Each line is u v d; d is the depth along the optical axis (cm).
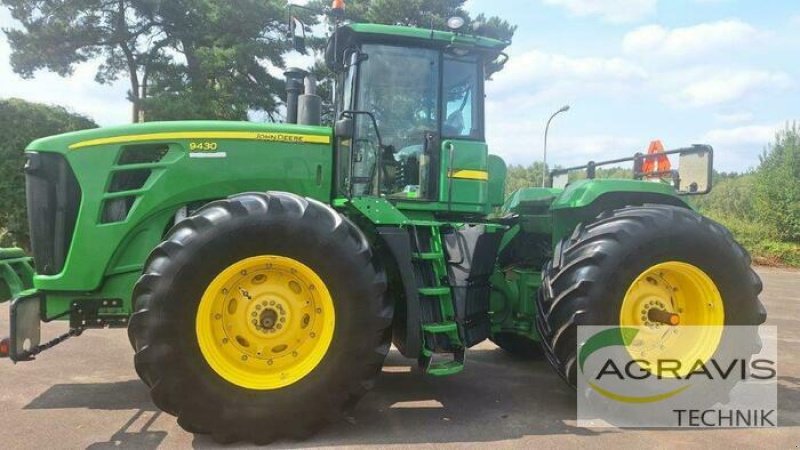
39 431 344
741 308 401
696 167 450
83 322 383
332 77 504
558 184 613
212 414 323
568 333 382
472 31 462
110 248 376
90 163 378
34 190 378
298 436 337
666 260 389
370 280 344
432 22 486
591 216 449
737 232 2142
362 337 341
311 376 337
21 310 342
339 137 398
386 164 444
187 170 387
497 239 451
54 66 1950
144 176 396
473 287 425
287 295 348
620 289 381
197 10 1953
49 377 453
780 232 2083
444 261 405
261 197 341
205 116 1772
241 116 1830
